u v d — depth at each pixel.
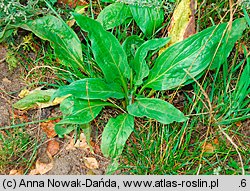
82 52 0.75
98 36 0.66
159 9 0.73
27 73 0.76
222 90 0.72
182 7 0.70
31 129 0.71
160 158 0.67
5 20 0.71
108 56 0.67
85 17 0.65
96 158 0.69
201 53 0.67
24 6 0.72
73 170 0.68
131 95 0.70
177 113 0.64
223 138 0.70
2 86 0.74
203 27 0.77
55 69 0.75
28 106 0.71
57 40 0.71
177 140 0.69
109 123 0.66
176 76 0.68
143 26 0.73
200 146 0.69
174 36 0.71
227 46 0.68
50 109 0.73
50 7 0.72
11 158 0.68
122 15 0.74
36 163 0.68
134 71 0.72
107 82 0.68
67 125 0.69
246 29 0.74
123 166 0.67
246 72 0.68
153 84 0.69
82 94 0.64
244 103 0.70
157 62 0.69
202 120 0.71
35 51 0.77
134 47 0.73
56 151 0.69
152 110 0.66
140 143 0.69
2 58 0.77
